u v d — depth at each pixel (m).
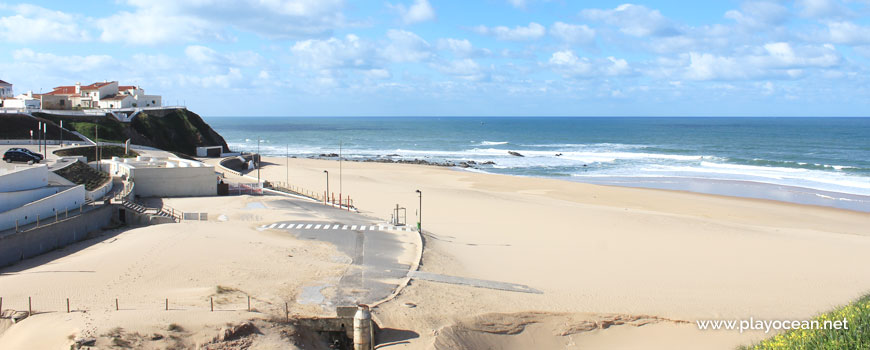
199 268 30.47
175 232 38.69
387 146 167.00
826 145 154.25
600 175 92.50
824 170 94.50
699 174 91.19
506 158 123.50
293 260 33.22
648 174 92.81
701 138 195.00
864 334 17.97
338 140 195.12
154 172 53.91
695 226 48.28
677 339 24.53
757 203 64.38
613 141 185.00
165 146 103.06
